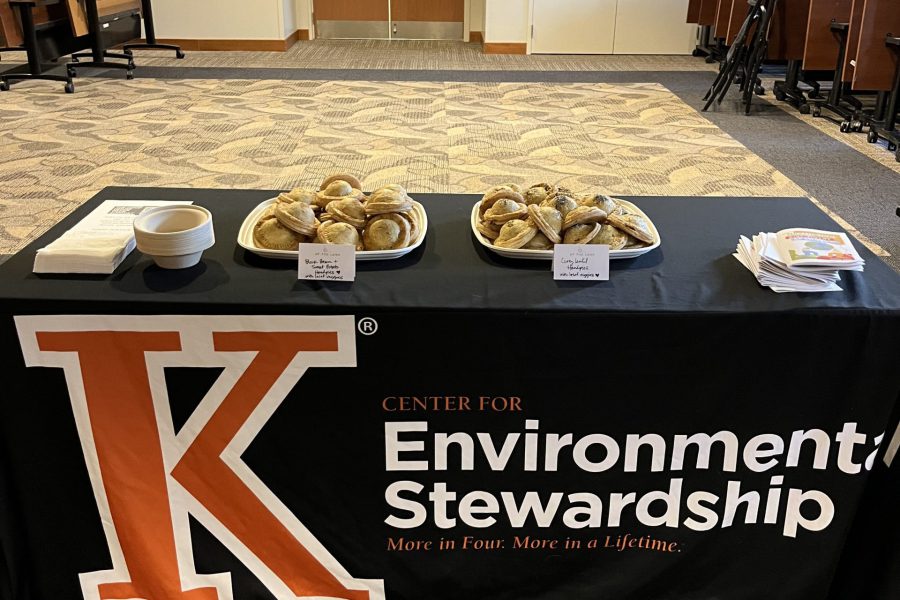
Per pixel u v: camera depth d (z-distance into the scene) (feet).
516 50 26.99
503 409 4.91
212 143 15.97
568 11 26.53
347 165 14.73
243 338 4.67
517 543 5.34
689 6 26.25
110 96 19.83
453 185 13.70
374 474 5.08
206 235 5.00
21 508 5.15
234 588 5.34
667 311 4.62
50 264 4.89
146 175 14.02
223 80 21.90
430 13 28.99
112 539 5.18
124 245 5.08
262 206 5.79
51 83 21.17
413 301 4.67
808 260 4.83
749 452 5.04
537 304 4.66
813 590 5.42
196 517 5.13
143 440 4.93
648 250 5.24
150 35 25.07
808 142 16.62
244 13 26.32
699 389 4.85
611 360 4.75
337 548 5.30
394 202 5.19
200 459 4.99
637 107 19.56
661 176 14.30
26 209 12.37
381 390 4.83
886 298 4.80
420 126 17.51
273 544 5.25
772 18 19.66
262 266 5.08
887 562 5.29
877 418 4.91
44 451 4.98
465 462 5.07
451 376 4.80
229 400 4.83
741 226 5.93
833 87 18.76
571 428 4.97
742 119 18.53
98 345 4.68
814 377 4.81
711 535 5.30
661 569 5.41
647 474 5.12
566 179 14.10
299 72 23.26
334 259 4.86
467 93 20.92
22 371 4.75
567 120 18.22
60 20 21.29
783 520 5.24
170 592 5.30
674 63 25.71
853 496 5.14
